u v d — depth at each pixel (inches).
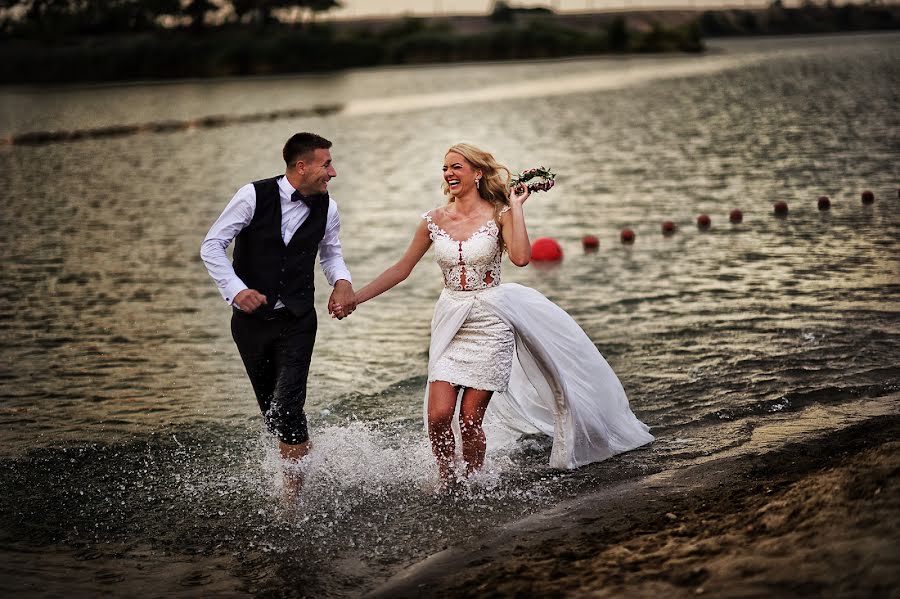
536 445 357.4
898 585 185.5
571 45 5157.5
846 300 526.9
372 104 2482.8
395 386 434.0
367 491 319.0
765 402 378.6
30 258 786.8
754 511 250.2
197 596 256.2
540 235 800.9
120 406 417.4
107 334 542.9
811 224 764.6
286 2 5753.0
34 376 465.1
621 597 211.8
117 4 5492.1
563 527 277.7
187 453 361.7
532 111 2066.9
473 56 5142.7
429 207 979.3
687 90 2431.1
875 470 243.9
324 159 311.6
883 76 2477.9
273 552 281.0
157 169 1396.4
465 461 324.8
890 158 1097.4
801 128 1475.1
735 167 1133.1
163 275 705.6
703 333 486.0
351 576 263.0
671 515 268.4
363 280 660.7
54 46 5024.6
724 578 208.2
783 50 4707.2
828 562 202.4
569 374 336.5
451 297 326.3
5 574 271.0
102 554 283.7
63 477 342.0
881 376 395.9
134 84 4065.0
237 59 4591.5
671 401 391.9
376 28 6948.8
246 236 313.6
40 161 1551.4
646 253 707.4
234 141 1734.7
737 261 654.5
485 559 259.1
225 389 437.4
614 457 340.2
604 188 1040.2
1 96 3400.6
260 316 313.7
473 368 319.0
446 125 1850.4
